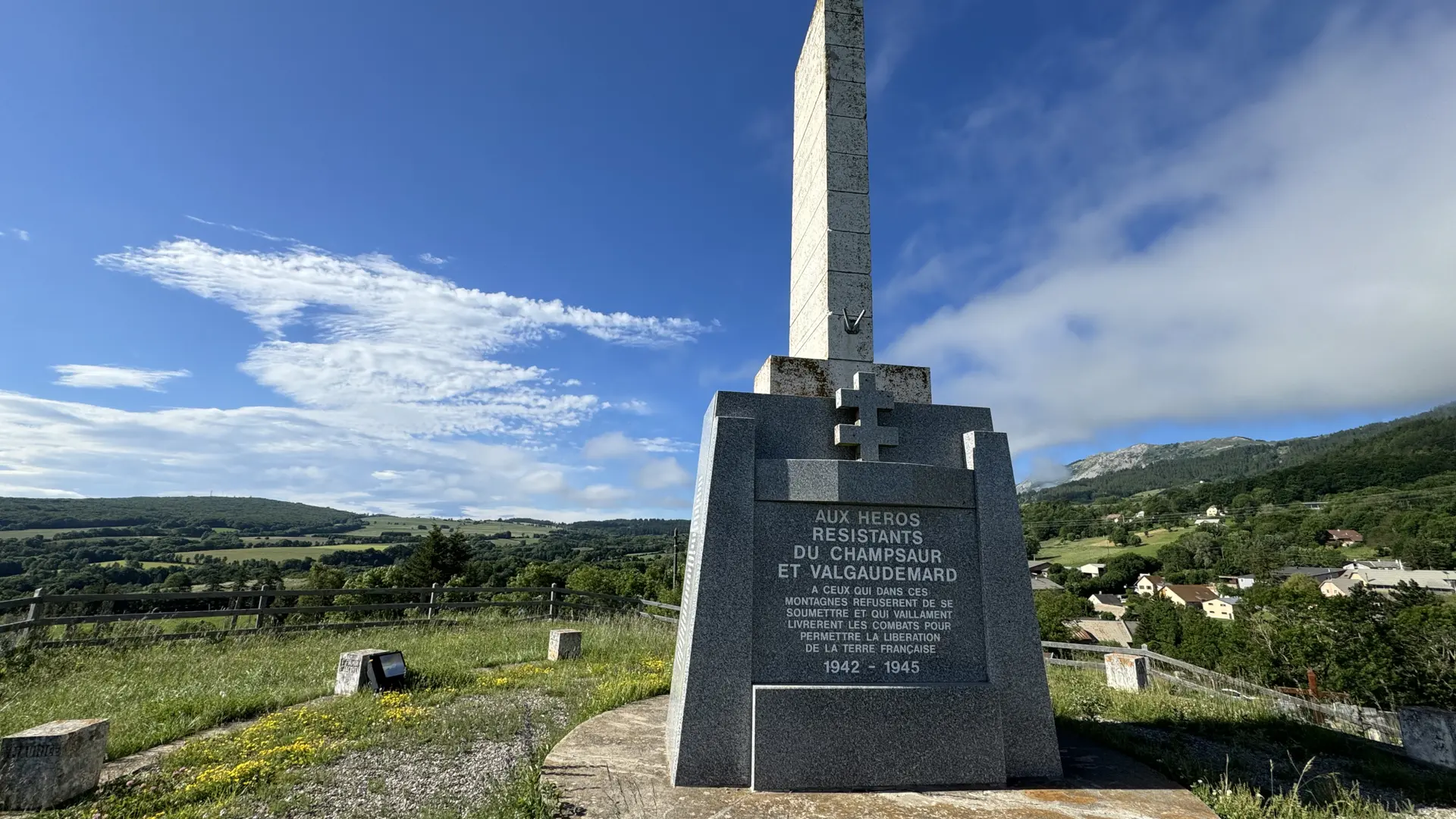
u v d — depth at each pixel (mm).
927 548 5574
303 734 7125
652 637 15141
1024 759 5238
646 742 5852
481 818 4703
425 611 20453
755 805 4555
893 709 5051
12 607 12898
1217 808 4984
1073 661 14922
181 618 13922
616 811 4422
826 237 6676
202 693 9227
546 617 18641
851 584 5402
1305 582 54312
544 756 5723
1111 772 5418
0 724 7625
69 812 5332
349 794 5496
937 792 4852
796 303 7590
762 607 5281
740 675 5086
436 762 6250
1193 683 12164
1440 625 25016
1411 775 6508
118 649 12227
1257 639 30625
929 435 6004
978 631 5504
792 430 5805
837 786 4887
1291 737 7801
